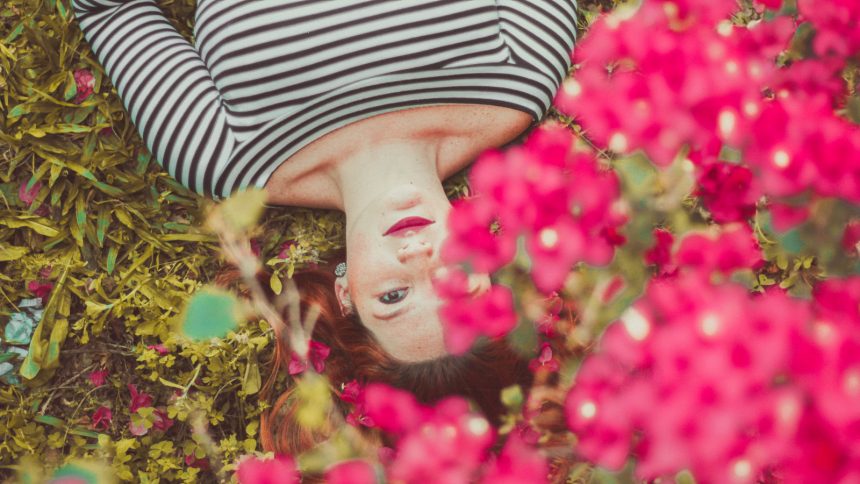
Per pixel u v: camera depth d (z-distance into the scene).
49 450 1.55
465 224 1.28
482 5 1.44
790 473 1.19
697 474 1.20
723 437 1.18
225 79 1.43
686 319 1.19
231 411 1.58
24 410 1.55
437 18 1.42
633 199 1.24
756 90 1.28
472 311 1.32
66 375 1.57
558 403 1.40
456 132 1.48
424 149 1.47
